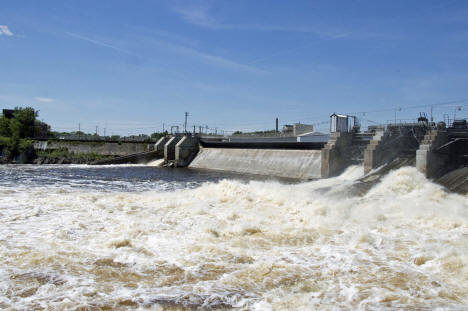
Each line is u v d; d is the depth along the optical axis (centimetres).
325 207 2261
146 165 7519
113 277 1184
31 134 9794
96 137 9988
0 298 1004
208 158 7231
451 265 1280
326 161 4412
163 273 1230
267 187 3094
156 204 2552
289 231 1811
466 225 1828
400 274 1218
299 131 7100
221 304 1003
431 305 993
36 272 1202
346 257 1392
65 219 2028
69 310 944
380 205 2356
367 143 4538
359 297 1048
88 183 4184
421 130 4044
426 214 2042
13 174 5053
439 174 3359
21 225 1875
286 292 1087
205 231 1805
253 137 7619
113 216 2127
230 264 1327
